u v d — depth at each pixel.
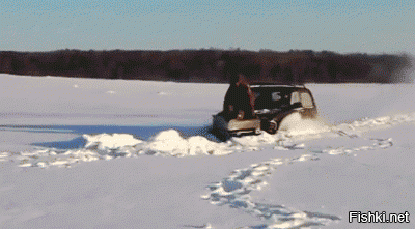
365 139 11.40
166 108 27.39
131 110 25.81
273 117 11.69
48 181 6.69
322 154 9.16
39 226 4.64
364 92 38.16
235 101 11.78
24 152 9.25
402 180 6.76
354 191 6.12
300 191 6.14
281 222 4.77
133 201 5.61
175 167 7.84
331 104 26.77
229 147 10.10
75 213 5.09
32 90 37.22
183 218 4.92
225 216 5.00
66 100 31.80
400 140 11.21
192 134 12.75
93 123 17.41
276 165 8.02
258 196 5.88
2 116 20.70
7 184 6.49
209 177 7.02
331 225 4.70
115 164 8.09
